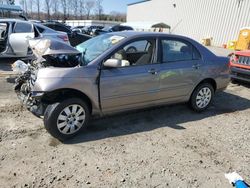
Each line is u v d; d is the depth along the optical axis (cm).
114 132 435
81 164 343
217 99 659
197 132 458
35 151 365
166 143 412
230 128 484
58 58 426
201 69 518
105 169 337
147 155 374
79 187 301
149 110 538
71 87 383
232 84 815
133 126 462
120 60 407
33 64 448
